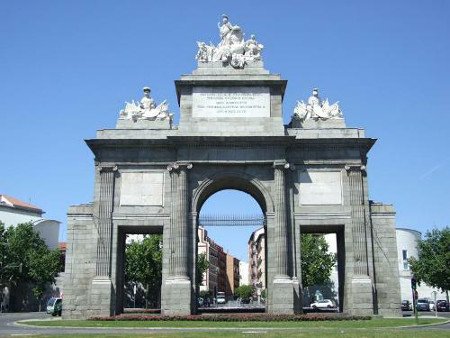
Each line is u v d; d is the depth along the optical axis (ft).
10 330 127.13
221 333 109.09
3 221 391.24
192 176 183.32
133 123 190.19
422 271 291.38
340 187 184.44
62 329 130.00
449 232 289.33
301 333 108.68
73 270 179.11
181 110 186.70
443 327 132.46
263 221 188.75
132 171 185.57
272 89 188.65
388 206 185.68
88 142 184.85
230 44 193.67
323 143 185.78
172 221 179.93
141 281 339.36
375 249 182.19
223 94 187.83
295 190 183.83
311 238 341.00
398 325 138.41
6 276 347.36
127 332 115.03
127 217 181.88
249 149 183.01
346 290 178.70
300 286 175.11
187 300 170.71
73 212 183.73
